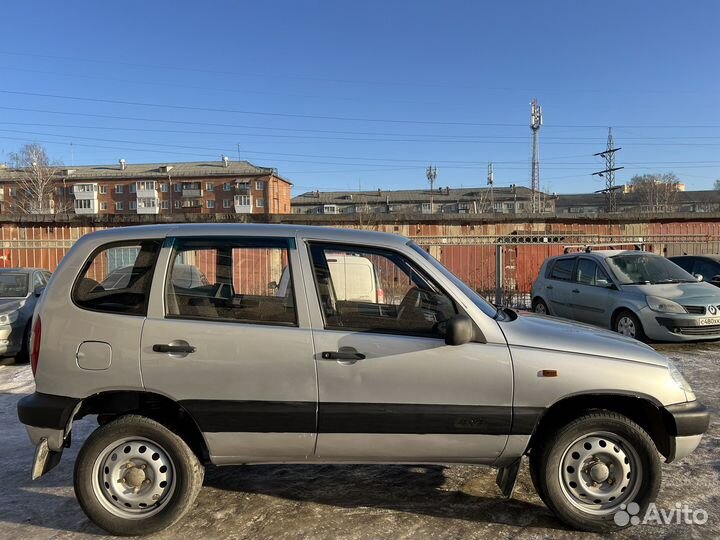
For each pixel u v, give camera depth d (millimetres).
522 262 16859
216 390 3201
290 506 3611
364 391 3178
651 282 8844
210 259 3410
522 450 3219
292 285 3336
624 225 17766
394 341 3207
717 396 5883
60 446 3268
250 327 3240
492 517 3432
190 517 3473
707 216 17812
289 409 3184
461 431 3189
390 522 3373
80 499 3234
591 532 3223
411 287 3385
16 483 4070
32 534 3311
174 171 96938
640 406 3412
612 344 3387
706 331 7961
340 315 3320
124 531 3223
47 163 68562
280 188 96375
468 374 3172
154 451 3279
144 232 3471
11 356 8422
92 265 3408
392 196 115875
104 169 102188
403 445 3213
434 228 17281
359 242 3438
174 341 3225
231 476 4121
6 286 9023
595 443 3230
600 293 9055
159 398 3412
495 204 97438
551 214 17578
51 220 16078
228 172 92375
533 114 59594
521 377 3172
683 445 3254
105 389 3230
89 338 3258
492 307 3807
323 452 3256
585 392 3178
